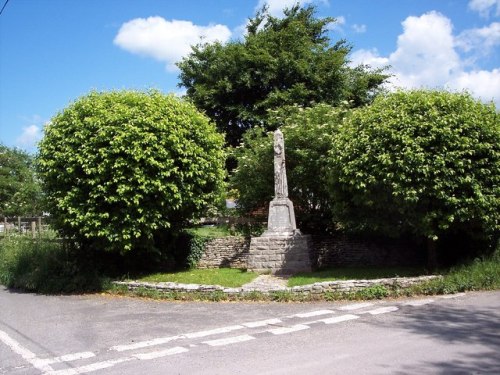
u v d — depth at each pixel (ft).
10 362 22.40
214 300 37.01
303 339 24.58
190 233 55.42
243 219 58.95
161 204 43.98
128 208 43.37
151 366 21.09
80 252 48.47
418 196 37.83
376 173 39.37
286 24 93.30
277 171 50.47
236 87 85.10
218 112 88.84
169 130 44.60
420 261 49.29
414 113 39.52
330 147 52.11
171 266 53.16
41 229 64.03
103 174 42.63
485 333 24.56
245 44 87.86
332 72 82.74
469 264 41.29
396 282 36.37
